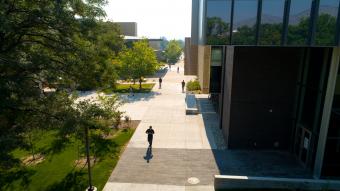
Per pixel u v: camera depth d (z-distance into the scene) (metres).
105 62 10.60
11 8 8.55
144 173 13.04
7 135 8.05
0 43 9.09
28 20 8.66
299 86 14.51
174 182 12.26
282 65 14.63
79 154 15.00
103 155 14.91
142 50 31.89
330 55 11.61
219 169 13.52
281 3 11.14
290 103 15.10
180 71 57.91
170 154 15.16
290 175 13.04
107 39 10.95
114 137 17.52
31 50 9.73
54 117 9.67
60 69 9.62
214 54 19.11
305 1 10.88
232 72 14.89
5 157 7.66
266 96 15.05
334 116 11.74
